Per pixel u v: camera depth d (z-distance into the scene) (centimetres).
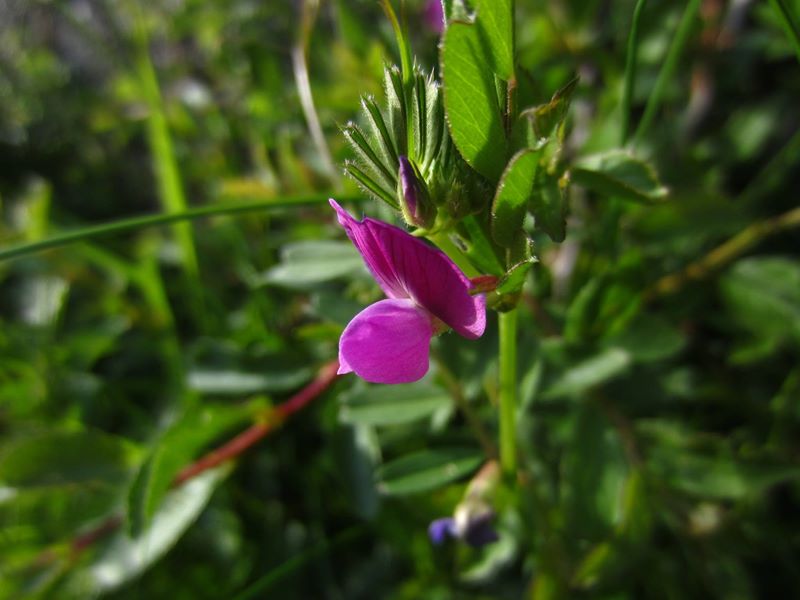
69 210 17
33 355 12
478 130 5
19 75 19
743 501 10
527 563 9
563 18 12
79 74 20
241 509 11
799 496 10
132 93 16
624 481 8
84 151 18
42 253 13
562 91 5
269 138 12
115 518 9
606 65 12
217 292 13
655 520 9
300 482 11
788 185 13
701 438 8
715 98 13
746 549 9
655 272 11
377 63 10
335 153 10
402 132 5
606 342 9
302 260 9
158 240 14
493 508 8
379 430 10
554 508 9
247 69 14
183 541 10
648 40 12
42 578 9
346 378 10
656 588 9
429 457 8
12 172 18
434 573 10
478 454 8
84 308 13
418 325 5
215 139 15
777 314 10
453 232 5
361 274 9
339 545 11
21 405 12
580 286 10
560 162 6
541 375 8
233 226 12
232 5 15
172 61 17
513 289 5
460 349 9
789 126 13
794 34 7
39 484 9
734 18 12
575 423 9
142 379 13
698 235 10
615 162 7
